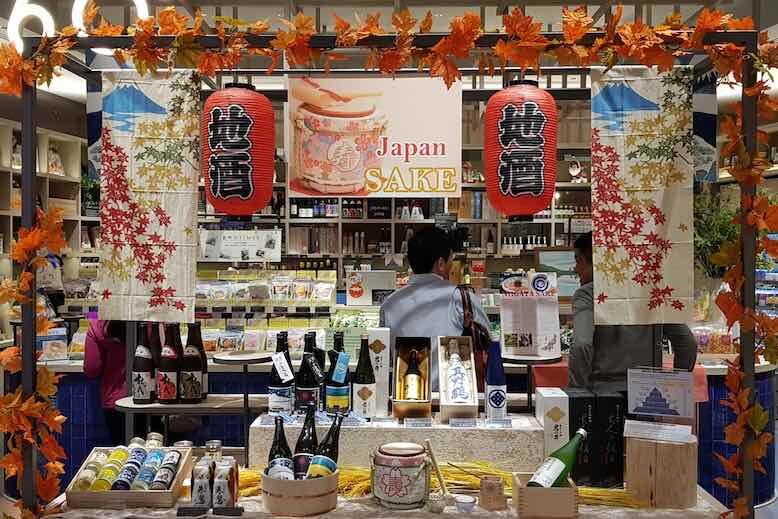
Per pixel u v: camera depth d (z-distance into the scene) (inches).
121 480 94.7
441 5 173.6
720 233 197.5
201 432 216.1
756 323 92.7
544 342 113.0
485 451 100.7
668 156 102.0
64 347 209.0
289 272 238.7
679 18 94.4
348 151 126.3
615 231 102.4
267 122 102.8
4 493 173.5
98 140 120.2
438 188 126.6
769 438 92.8
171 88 105.0
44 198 348.5
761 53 92.7
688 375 96.0
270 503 90.3
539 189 100.4
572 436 99.7
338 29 93.4
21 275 95.2
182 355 129.7
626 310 102.1
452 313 133.0
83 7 97.3
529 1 165.6
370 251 353.7
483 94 131.4
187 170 104.9
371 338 108.6
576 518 89.2
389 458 92.2
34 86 96.3
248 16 245.3
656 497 94.3
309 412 99.1
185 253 104.9
